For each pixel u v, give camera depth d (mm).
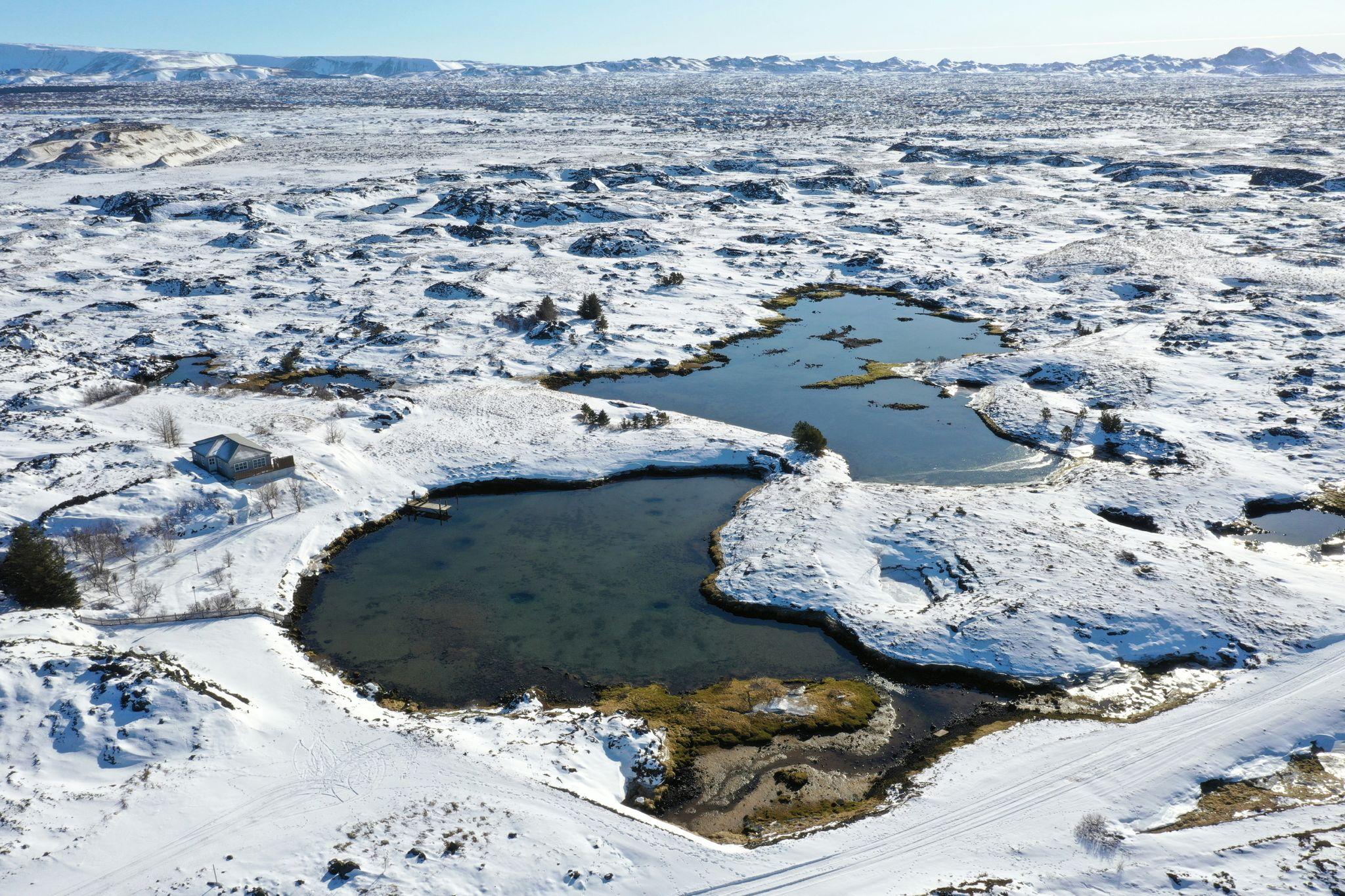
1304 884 24609
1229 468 54000
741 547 47750
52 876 25625
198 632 39312
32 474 51812
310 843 27359
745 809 30719
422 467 57344
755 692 36750
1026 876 26156
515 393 71000
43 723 31531
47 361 76250
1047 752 31984
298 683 36156
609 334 85125
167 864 26375
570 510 53250
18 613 37625
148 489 49406
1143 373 70188
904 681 37219
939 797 29906
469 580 45500
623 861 27125
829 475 55812
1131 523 49375
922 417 67188
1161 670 36625
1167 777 30234
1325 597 39938
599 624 41688
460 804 29203
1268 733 31969
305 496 51531
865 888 26031
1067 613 39656
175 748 31172
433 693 36969
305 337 86500
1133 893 25234
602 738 33375
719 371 79250
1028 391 69375
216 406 66500
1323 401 62656
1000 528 47812
